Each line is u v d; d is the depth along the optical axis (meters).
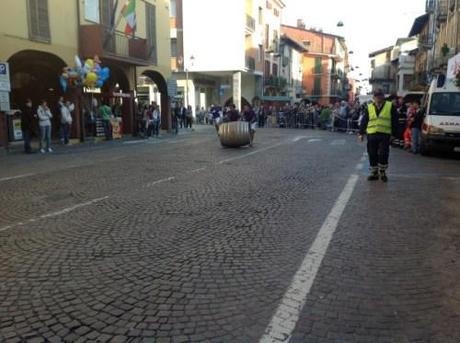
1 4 16.08
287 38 52.91
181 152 15.91
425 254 5.12
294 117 36.53
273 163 12.68
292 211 7.02
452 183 9.52
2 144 16.25
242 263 4.83
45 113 16.28
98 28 20.08
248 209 7.16
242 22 39.09
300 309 3.81
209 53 39.66
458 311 3.79
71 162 13.20
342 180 9.80
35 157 14.64
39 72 21.14
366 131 9.94
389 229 6.07
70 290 4.19
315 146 18.22
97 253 5.15
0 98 15.89
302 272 4.58
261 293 4.11
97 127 21.72
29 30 17.34
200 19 39.50
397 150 17.34
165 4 27.98
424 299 4.00
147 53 24.72
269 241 5.56
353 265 4.78
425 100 16.38
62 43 19.23
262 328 3.51
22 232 5.99
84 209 7.22
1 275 4.54
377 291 4.16
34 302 3.95
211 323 3.59
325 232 5.91
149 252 5.18
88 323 3.60
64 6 19.30
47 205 7.52
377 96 9.56
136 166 12.16
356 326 3.54
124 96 24.30
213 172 10.98
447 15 33.00
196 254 5.10
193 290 4.17
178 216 6.74
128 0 23.45
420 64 50.78
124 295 4.08
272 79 48.06
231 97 43.53
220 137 17.58
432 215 6.80
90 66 19.36
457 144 14.24
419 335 3.42
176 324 3.57
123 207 7.34
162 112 28.59
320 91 67.44
